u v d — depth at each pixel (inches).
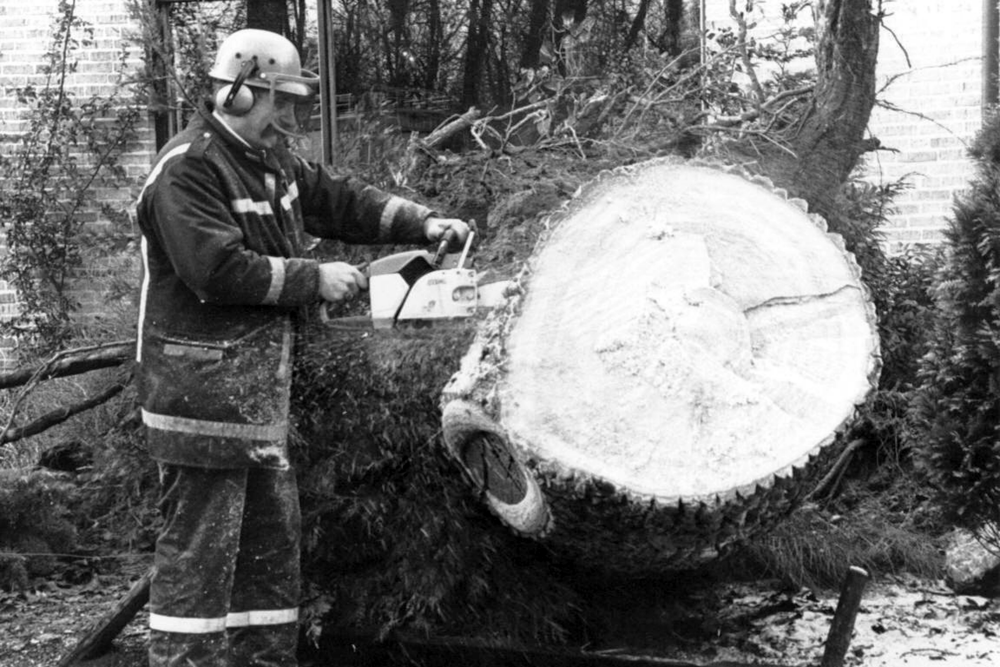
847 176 215.6
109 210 320.2
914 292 221.8
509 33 312.8
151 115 330.6
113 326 229.3
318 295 131.5
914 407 171.5
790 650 152.6
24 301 321.7
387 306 130.5
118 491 194.4
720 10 313.7
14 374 194.2
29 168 323.9
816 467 124.9
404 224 146.5
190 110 319.3
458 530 141.9
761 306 129.2
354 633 145.9
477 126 216.1
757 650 151.9
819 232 133.5
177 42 321.1
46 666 158.2
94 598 187.2
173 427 128.4
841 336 129.7
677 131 205.0
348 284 132.9
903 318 213.9
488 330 124.6
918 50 315.3
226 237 126.5
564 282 123.3
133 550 200.8
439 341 141.1
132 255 277.6
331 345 146.9
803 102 232.7
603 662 141.4
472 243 156.3
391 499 144.6
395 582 145.6
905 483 198.1
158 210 126.8
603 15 307.9
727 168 133.2
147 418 130.3
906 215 317.4
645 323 121.6
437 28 315.3
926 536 187.6
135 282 256.1
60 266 322.3
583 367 119.9
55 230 322.7
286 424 132.6
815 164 202.7
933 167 315.9
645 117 213.0
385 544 145.0
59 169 331.0
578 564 140.9
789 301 129.7
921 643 156.2
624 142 196.5
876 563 182.2
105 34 333.1
